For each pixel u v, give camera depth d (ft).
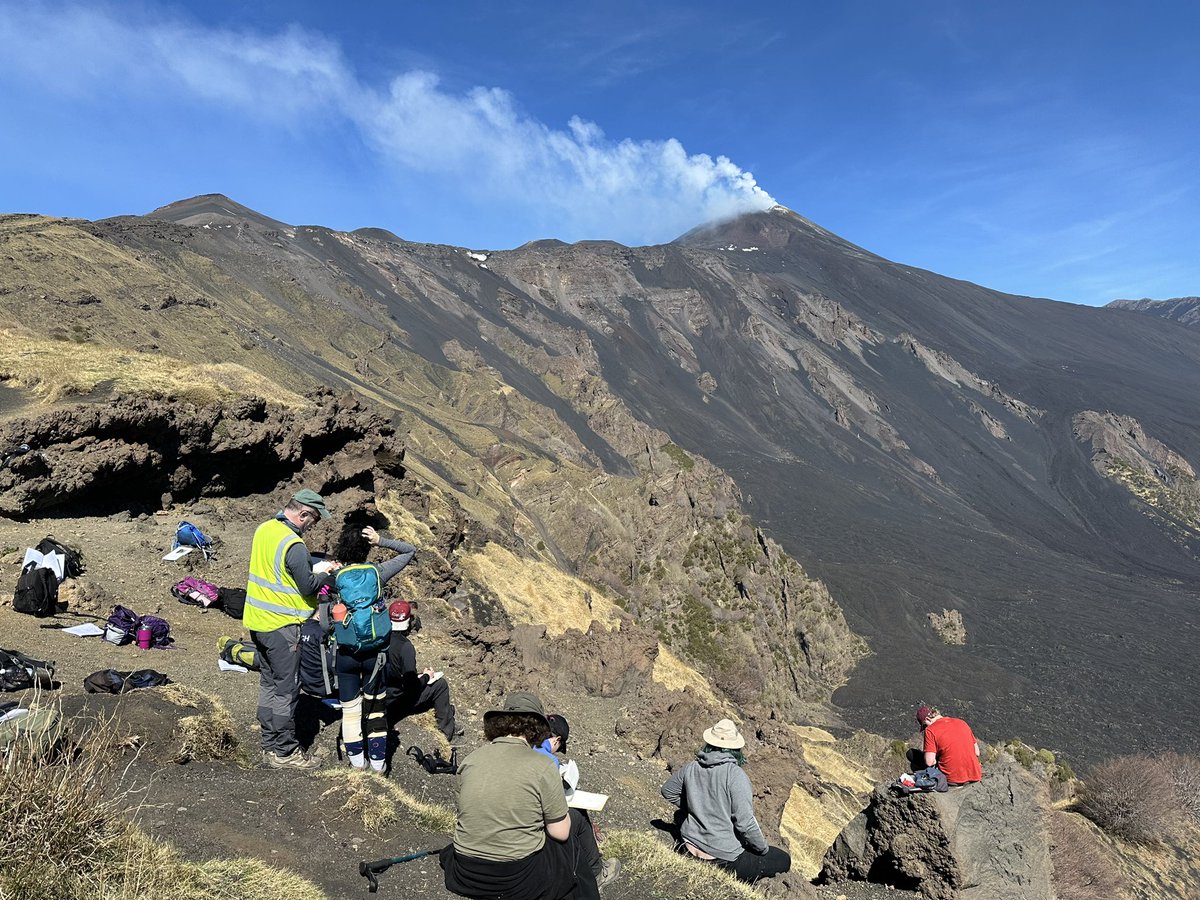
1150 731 362.53
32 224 537.65
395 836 22.54
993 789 34.96
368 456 99.14
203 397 93.30
